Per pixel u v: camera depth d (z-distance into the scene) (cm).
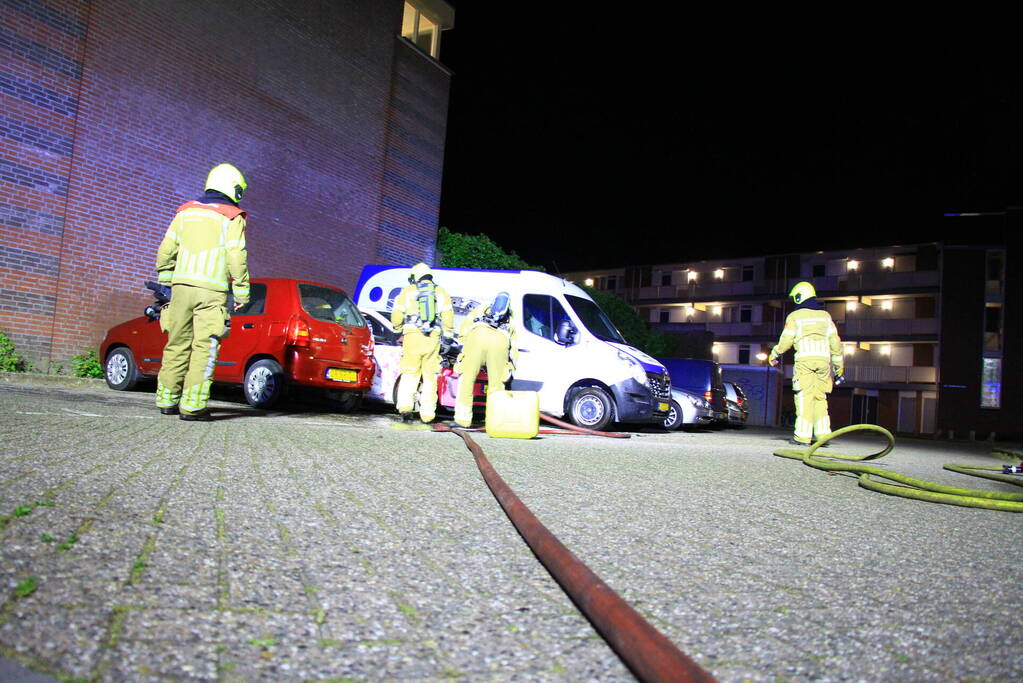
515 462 475
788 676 140
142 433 434
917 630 173
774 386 4581
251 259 1358
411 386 840
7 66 1006
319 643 141
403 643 145
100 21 1116
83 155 1097
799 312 931
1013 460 1117
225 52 1309
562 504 321
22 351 1030
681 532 277
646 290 5291
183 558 185
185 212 568
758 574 219
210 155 1283
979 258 3753
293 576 181
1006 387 3616
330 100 1525
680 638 158
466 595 179
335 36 1538
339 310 936
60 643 128
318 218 1492
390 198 1684
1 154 1002
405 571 195
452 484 351
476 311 846
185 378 583
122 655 126
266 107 1386
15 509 211
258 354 877
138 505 237
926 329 4219
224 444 420
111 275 1134
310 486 306
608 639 149
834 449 1068
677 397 1470
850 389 4425
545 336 1080
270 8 1393
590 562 220
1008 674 147
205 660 128
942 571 239
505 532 252
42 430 399
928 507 405
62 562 170
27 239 1033
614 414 1059
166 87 1212
